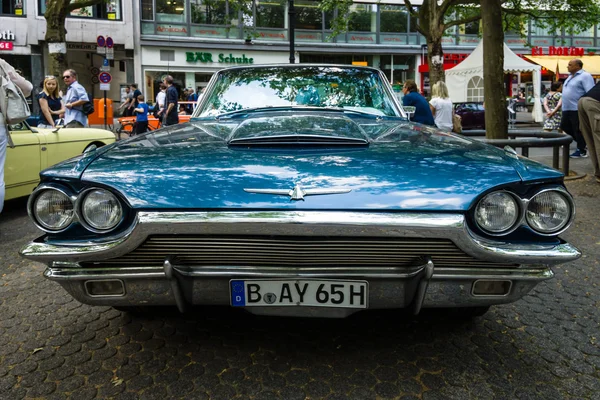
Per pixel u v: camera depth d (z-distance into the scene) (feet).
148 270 6.81
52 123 27.30
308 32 91.30
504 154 7.76
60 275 6.85
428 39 54.75
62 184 6.89
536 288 11.29
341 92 12.03
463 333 8.96
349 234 6.29
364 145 7.93
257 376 7.52
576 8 57.77
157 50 85.25
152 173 6.89
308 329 9.07
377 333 8.93
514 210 6.68
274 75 12.55
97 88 86.48
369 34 93.56
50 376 7.54
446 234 6.35
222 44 87.35
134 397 6.98
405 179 6.73
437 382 7.36
